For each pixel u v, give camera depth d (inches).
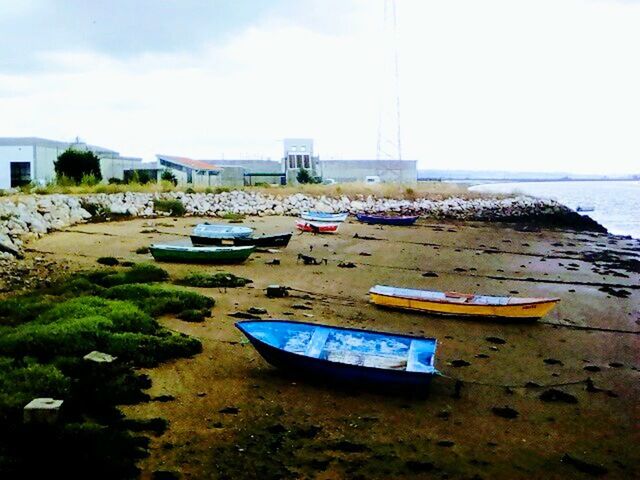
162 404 436.1
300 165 3002.0
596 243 1587.1
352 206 2101.4
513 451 397.1
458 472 366.0
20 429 366.9
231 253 995.9
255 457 369.1
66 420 386.6
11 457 336.8
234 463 360.5
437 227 1764.3
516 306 717.9
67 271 842.8
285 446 385.4
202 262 995.9
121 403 431.2
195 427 404.2
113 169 2317.9
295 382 492.7
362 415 438.3
